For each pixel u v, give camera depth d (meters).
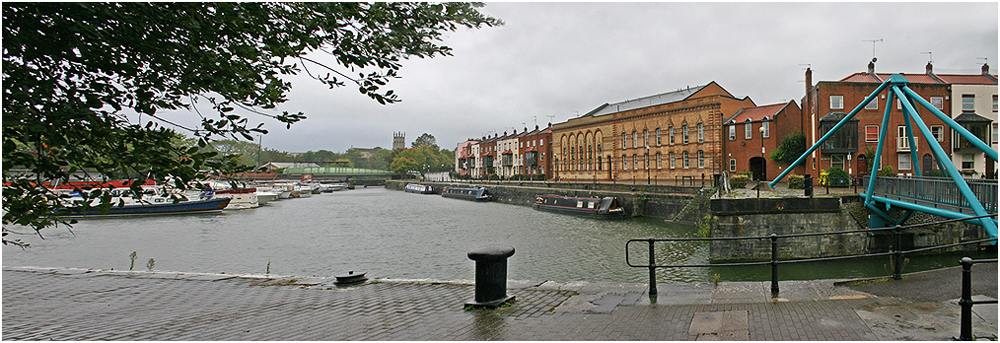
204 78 3.81
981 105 34.81
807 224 19.75
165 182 3.77
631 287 7.88
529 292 7.89
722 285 7.64
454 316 6.63
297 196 70.19
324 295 8.62
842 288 7.07
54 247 23.84
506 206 49.72
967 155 34.50
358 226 33.03
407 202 58.06
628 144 54.38
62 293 9.05
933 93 34.94
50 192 3.76
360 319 6.65
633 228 29.30
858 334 5.07
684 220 30.56
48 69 3.63
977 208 11.76
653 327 5.69
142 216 38.31
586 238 25.72
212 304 7.99
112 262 20.36
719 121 44.78
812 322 5.55
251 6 3.79
